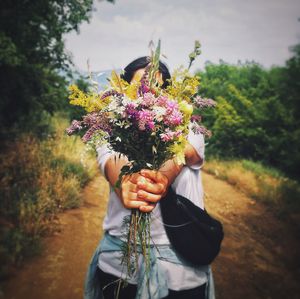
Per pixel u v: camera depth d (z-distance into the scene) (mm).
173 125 1322
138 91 1399
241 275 4562
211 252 1521
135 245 1389
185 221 1501
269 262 5090
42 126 8758
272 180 9906
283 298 4145
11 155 6277
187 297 1521
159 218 1499
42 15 7945
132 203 1360
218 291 4082
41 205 4820
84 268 3945
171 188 1526
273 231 6414
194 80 1384
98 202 6020
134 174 1370
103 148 1571
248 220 6848
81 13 8391
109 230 1632
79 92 1406
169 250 1504
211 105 1419
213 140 13492
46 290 3445
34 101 8133
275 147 11852
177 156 1334
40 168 6004
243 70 16469
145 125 1296
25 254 3963
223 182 9836
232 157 12898
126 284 1445
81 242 4500
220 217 6871
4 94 7512
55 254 4121
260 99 13484
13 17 7184
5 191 5059
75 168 6703
